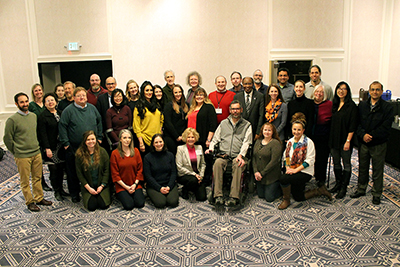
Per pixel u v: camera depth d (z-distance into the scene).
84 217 3.33
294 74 6.46
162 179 3.64
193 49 6.37
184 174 3.73
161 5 6.27
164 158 3.63
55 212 3.47
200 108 4.04
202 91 4.01
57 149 3.76
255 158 3.68
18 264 2.49
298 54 6.38
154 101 4.02
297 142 3.53
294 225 3.06
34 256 2.61
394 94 6.23
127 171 3.55
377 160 3.44
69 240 2.86
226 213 3.37
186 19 6.29
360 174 3.67
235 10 6.25
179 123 4.11
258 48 6.35
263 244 2.73
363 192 3.71
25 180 3.46
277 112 3.85
